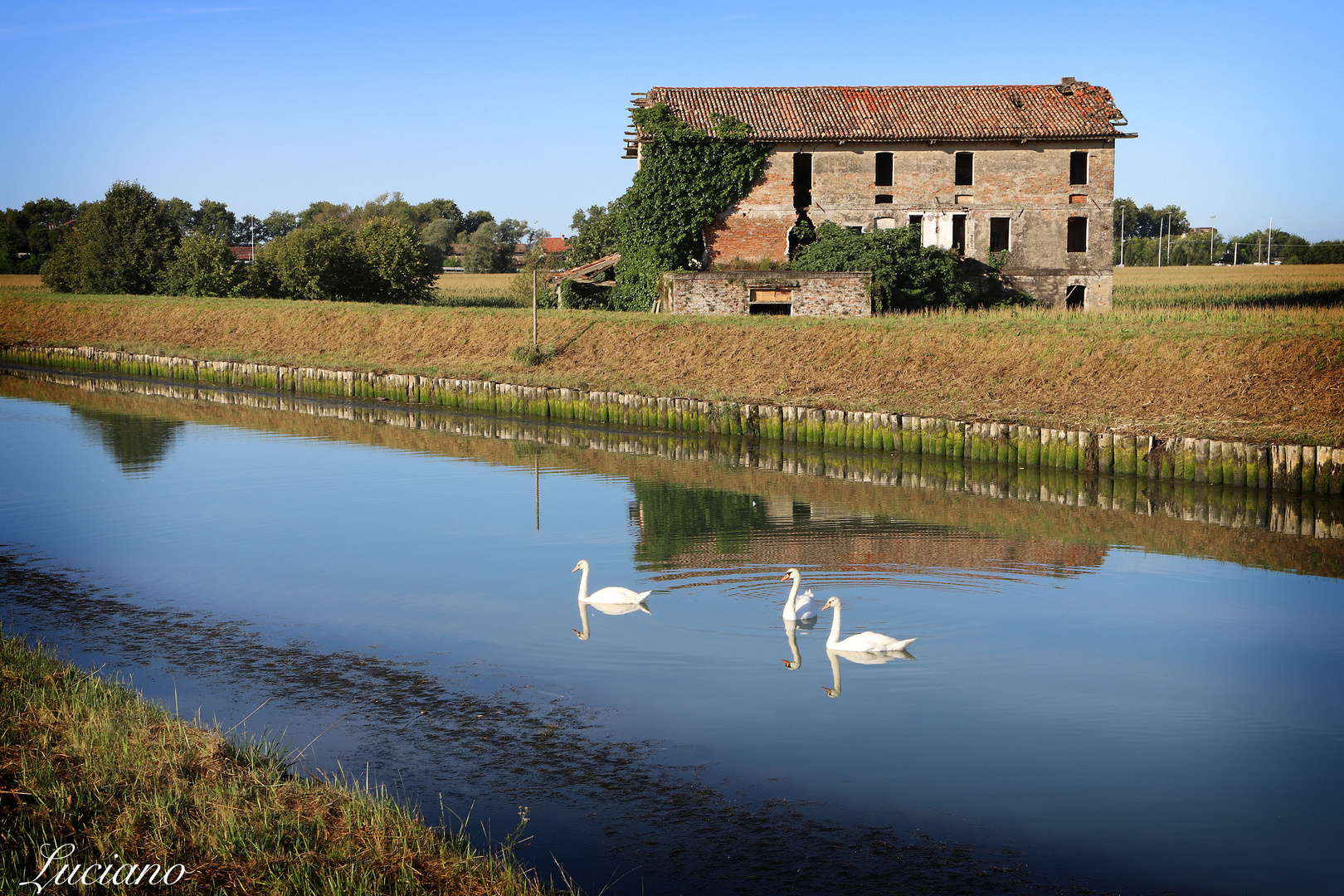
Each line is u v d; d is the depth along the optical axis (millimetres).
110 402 46219
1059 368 34969
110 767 9820
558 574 18500
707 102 54938
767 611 16156
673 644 14672
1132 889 8602
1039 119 53531
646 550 20141
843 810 9969
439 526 22500
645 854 9195
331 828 9117
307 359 53469
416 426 40062
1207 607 16406
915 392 36531
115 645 14664
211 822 8969
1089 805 10016
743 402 37750
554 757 11117
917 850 9242
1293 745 11328
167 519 23141
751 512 24016
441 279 115062
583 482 28094
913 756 11094
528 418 41906
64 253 80688
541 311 53375
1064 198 53469
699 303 49250
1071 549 20297
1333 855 9086
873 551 19984
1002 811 9914
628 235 54750
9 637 14484
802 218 53969
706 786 10453
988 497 26250
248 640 14906
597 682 13258
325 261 72625
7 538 21094
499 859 8977
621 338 46625
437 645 14711
